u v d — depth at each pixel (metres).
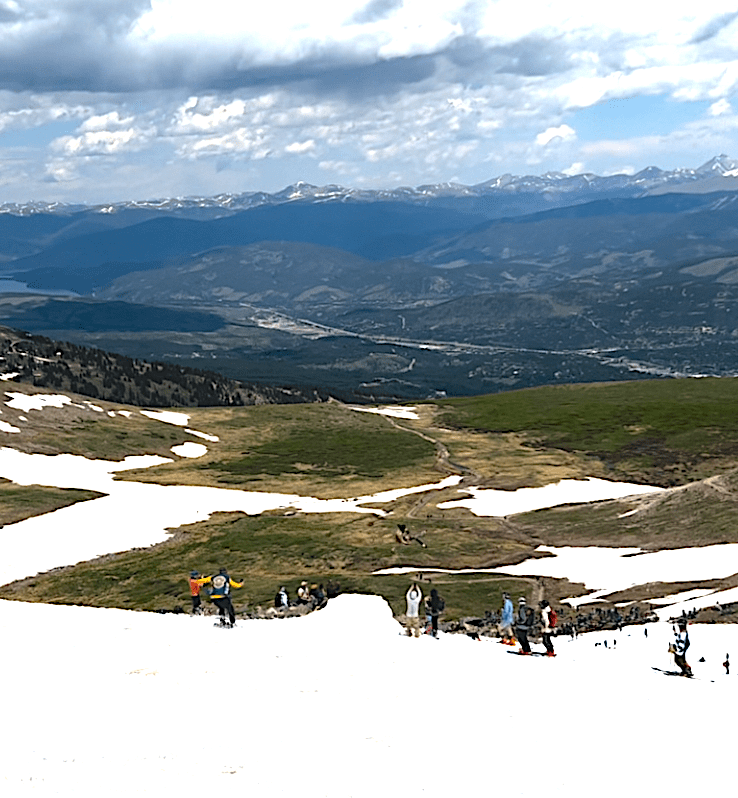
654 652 43.88
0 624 37.59
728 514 86.88
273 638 37.22
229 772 19.92
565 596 67.12
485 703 28.25
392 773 20.59
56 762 20.09
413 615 41.75
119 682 27.94
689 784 21.77
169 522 112.12
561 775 21.50
